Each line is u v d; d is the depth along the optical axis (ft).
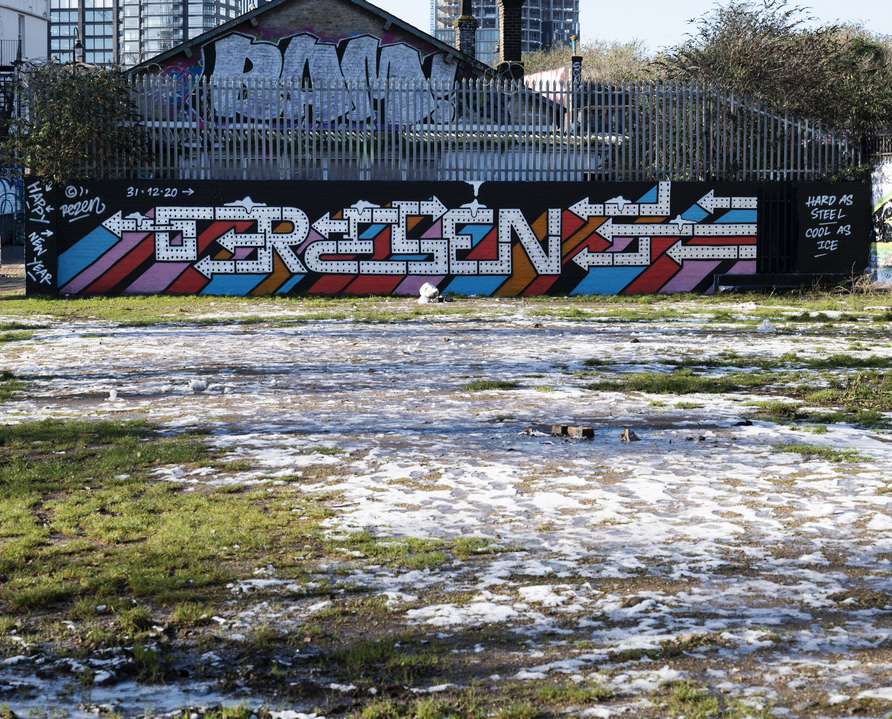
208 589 17.40
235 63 95.35
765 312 64.85
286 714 12.93
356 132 75.97
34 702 13.35
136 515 21.66
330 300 74.64
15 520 21.22
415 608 16.53
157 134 76.28
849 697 13.01
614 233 77.87
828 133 78.38
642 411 33.76
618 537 20.22
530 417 32.73
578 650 14.75
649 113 77.56
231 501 22.89
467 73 97.96
